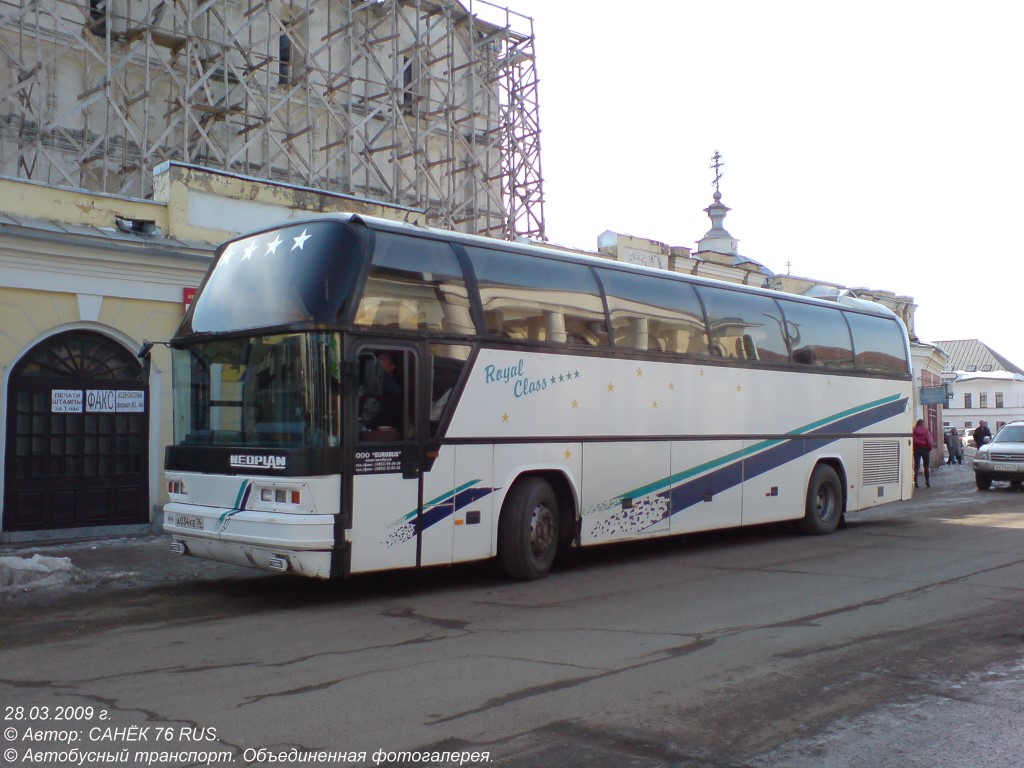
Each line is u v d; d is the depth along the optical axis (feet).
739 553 42.37
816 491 48.62
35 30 74.64
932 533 49.55
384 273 29.96
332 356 28.50
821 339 49.75
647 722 17.66
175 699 19.15
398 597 31.17
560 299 35.96
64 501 45.68
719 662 22.08
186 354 32.17
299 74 93.15
